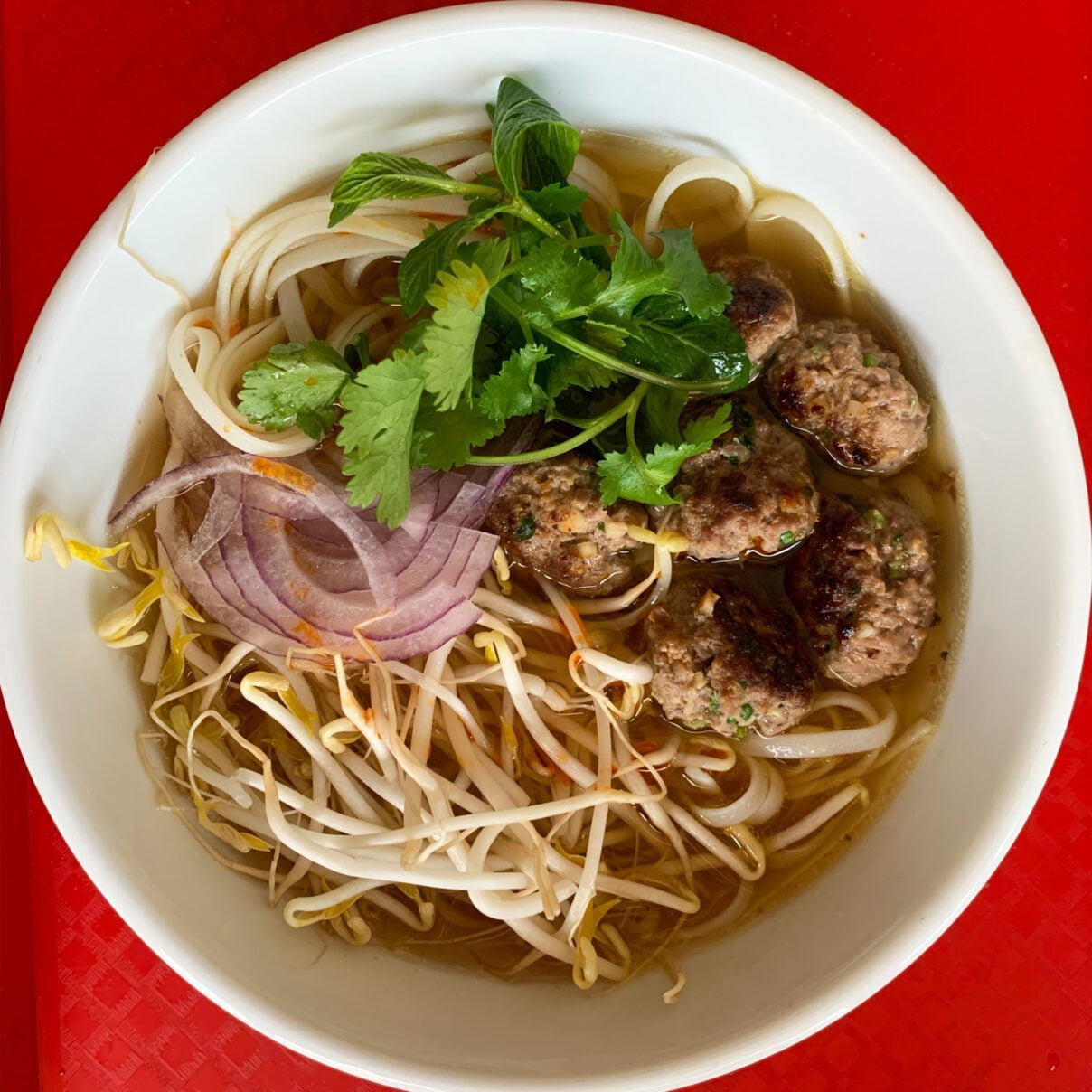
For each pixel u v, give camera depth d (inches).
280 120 9.8
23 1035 11.6
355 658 10.6
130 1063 11.7
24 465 9.6
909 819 10.6
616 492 9.9
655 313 10.0
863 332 10.8
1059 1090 11.7
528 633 11.3
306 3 12.0
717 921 11.0
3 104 12.1
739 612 10.5
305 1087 11.7
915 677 11.0
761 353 10.6
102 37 12.0
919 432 10.6
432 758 11.2
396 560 10.5
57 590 10.1
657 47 9.7
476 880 10.5
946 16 12.0
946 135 12.1
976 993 11.9
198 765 10.9
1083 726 12.1
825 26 12.0
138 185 9.7
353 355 11.0
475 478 10.6
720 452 10.4
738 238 11.2
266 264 10.8
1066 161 12.1
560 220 10.1
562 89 10.2
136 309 10.2
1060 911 11.9
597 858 10.6
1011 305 9.7
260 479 10.6
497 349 10.0
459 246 10.0
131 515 10.6
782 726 10.7
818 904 10.8
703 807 11.2
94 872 9.7
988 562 10.5
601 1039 10.1
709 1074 9.5
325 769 10.9
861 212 10.4
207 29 12.0
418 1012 10.3
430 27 9.5
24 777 12.0
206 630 11.0
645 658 10.9
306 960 10.5
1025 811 9.6
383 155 9.6
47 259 12.1
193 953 9.8
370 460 9.5
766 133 10.3
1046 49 12.1
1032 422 9.8
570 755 11.0
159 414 10.9
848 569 10.5
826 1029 11.8
